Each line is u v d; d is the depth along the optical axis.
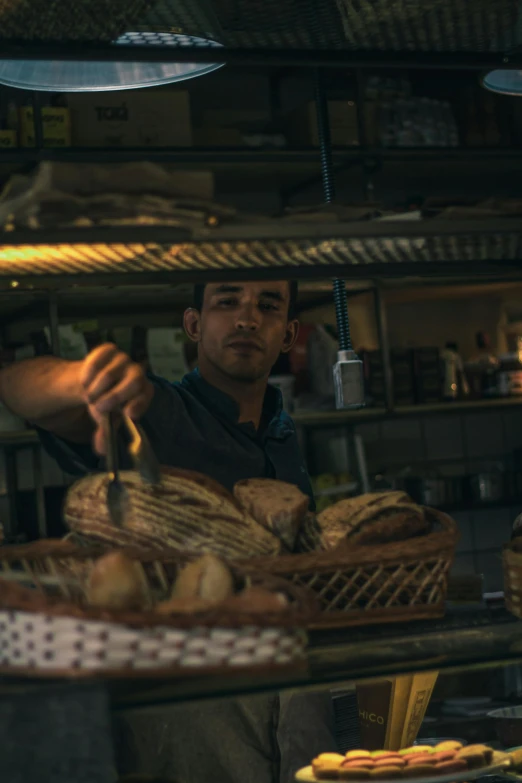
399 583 1.01
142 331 3.35
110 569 0.83
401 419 4.09
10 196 0.84
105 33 1.09
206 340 1.48
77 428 1.18
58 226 0.85
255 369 1.46
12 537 3.32
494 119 3.72
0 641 0.83
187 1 1.03
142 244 0.87
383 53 1.19
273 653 0.82
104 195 0.84
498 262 1.08
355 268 1.03
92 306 3.47
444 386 3.87
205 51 1.13
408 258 1.03
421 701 1.31
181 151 3.21
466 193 3.95
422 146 3.54
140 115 3.21
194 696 0.85
